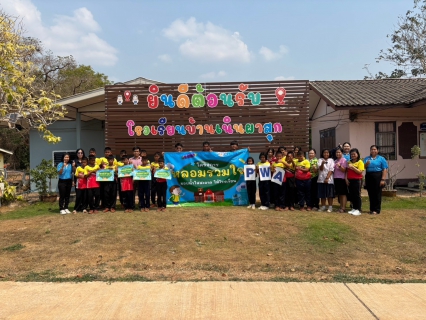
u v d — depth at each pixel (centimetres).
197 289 489
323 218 864
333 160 966
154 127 1203
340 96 1423
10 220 923
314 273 555
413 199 1128
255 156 1384
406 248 679
